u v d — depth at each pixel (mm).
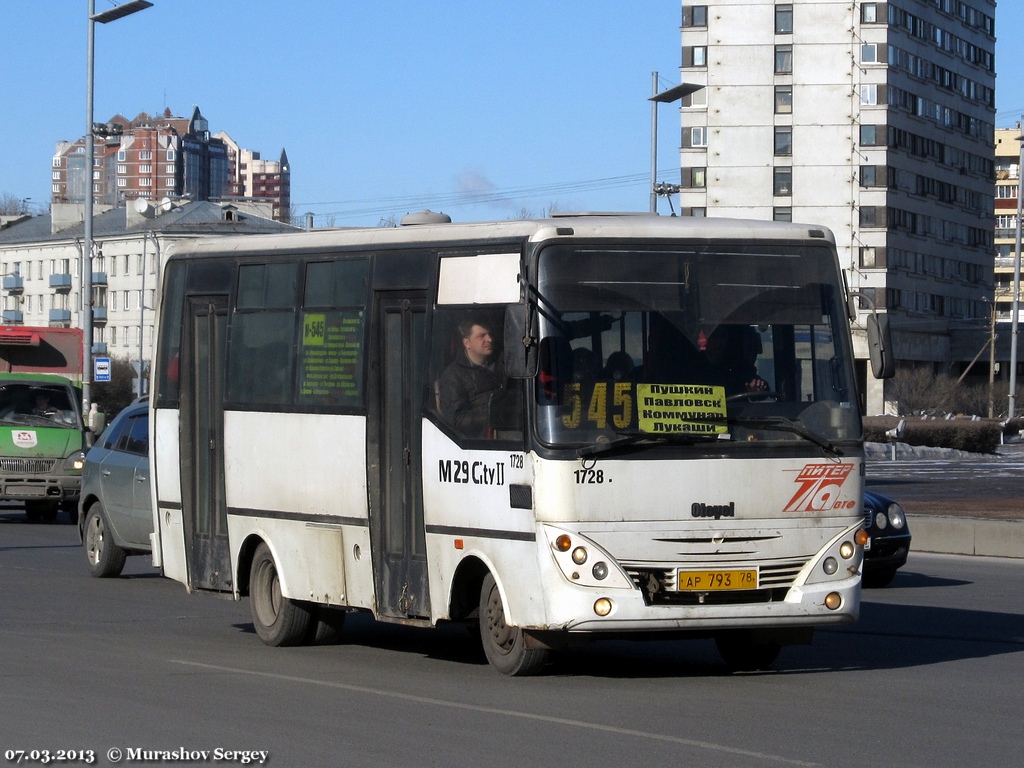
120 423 19797
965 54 124875
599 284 10727
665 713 9836
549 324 10594
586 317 10656
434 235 11773
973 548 23219
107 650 13102
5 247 135125
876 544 18469
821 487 10859
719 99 109625
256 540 13641
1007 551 22797
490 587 11312
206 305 14391
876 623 15141
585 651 13156
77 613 15906
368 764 8305
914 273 115188
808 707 10070
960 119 124062
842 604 10852
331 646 13531
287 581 13102
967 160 125812
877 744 8805
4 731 9289
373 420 12148
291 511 13039
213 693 10727
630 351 10688
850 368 11148
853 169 108875
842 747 8711
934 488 37469
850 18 108250
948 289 122250
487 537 10961
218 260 14250
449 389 11398
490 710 9961
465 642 13883
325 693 10719
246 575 13883
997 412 100375
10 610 16031
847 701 10320
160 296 15125
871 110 108625
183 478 14586
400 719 9648
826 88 108688
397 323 12062
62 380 30406
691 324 10828
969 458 61031
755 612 10625
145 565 21453
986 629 14656
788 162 109188
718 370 10781
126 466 18828
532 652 11039
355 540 12289
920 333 116062
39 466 28875
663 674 11656
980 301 129125
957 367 124438
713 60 109625
